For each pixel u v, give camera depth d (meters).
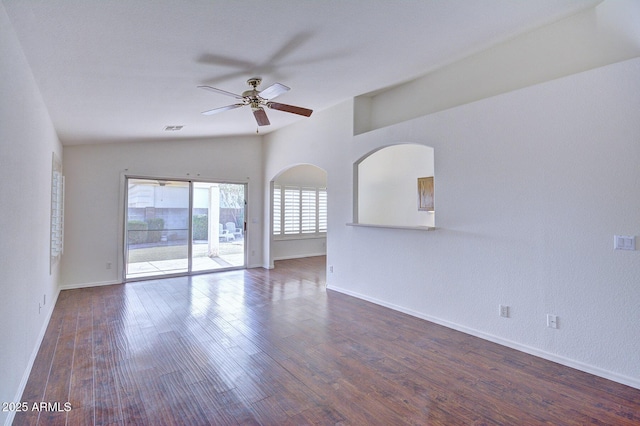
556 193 2.75
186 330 3.47
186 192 6.27
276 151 6.62
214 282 5.70
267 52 2.77
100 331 3.42
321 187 8.94
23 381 2.34
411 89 4.33
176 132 5.36
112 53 2.41
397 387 2.38
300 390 2.34
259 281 5.80
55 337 3.25
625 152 2.40
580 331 2.62
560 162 2.72
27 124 2.47
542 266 2.84
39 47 2.22
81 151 5.27
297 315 3.97
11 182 2.04
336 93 4.38
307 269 6.93
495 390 2.34
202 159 6.38
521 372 2.59
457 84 3.81
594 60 2.83
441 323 3.64
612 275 2.47
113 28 2.08
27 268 2.53
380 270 4.39
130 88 3.12
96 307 4.24
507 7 2.57
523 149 2.95
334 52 2.94
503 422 1.99
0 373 1.81
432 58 3.48
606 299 2.50
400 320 3.79
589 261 2.58
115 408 2.12
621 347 2.43
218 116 4.62
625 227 2.41
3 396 1.87
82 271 5.28
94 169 5.37
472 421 2.00
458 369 2.64
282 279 5.97
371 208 6.68
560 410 2.11
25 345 2.45
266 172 7.00
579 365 2.63
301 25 2.38
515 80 3.32
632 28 2.62
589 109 2.57
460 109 3.45
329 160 5.24
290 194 8.37
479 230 3.28
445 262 3.60
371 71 3.62
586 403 2.18
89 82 2.88
